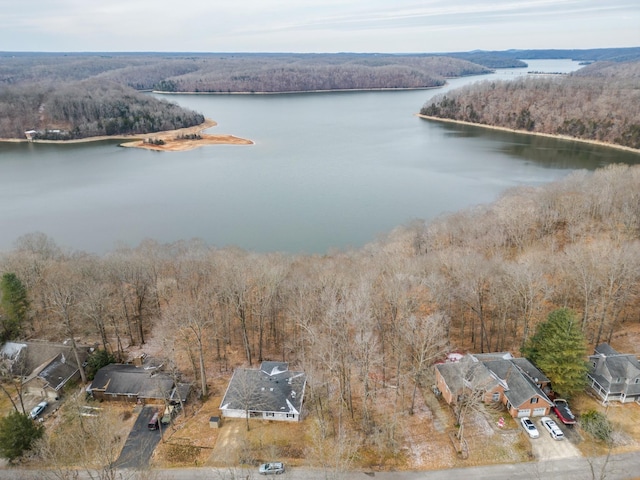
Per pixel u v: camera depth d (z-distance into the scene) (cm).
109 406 6059
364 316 5875
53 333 7706
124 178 19038
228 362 7019
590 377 6041
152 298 7919
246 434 5453
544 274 7506
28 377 6506
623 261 6794
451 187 16538
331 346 5834
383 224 13325
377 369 6612
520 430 5362
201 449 5253
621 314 7381
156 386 6122
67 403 6066
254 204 15425
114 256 8475
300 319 6650
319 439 5309
